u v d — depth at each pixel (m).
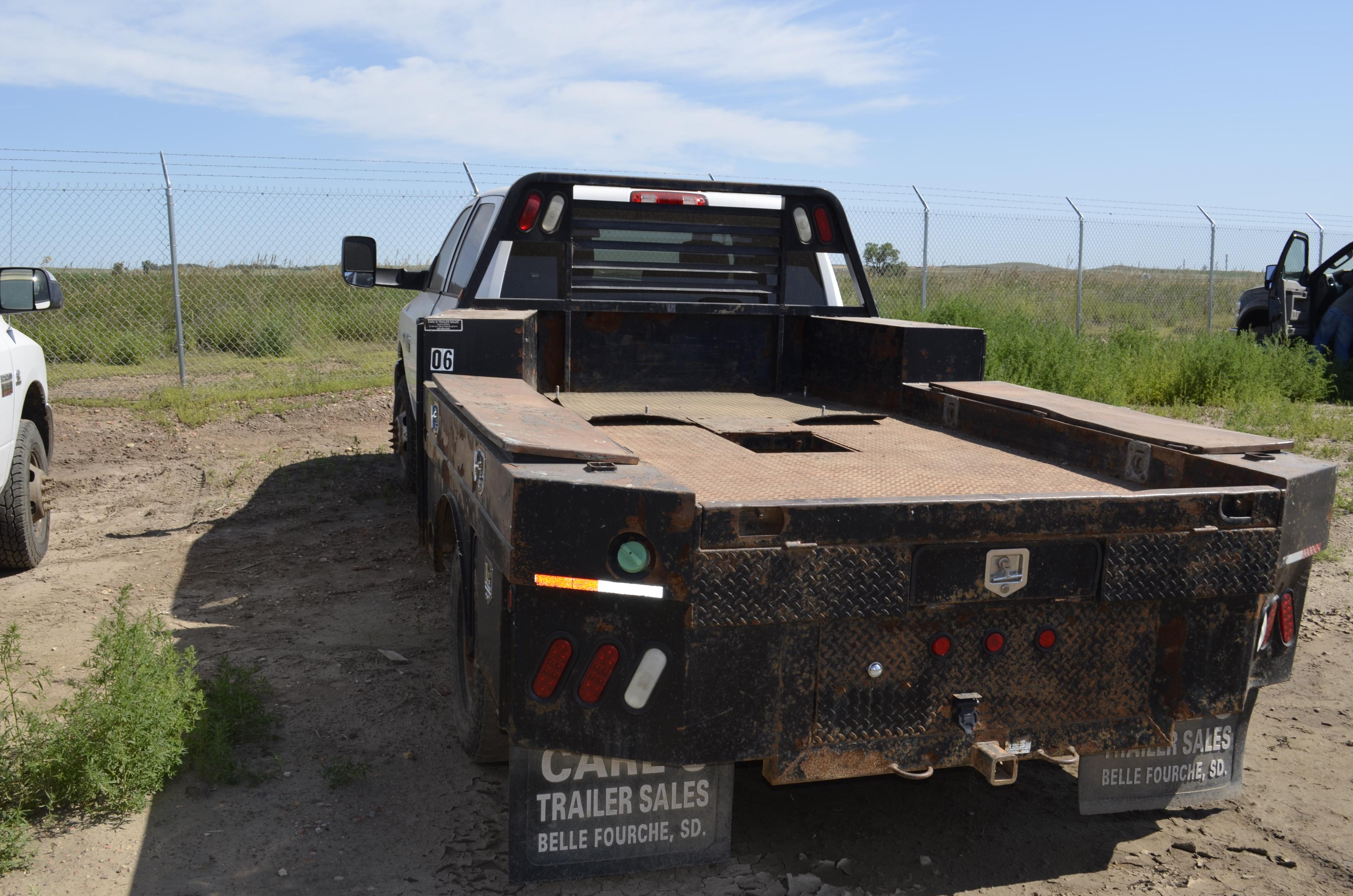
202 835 3.19
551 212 5.08
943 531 2.54
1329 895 2.99
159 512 7.44
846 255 5.47
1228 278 38.09
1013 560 2.64
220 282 16.64
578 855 2.72
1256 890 3.01
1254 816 3.46
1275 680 3.09
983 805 3.52
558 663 2.49
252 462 9.11
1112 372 13.39
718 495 2.90
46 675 4.01
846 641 2.59
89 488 8.17
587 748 2.52
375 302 17.78
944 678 2.68
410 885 2.94
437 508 4.03
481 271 5.15
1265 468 2.93
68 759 3.34
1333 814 3.47
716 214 5.37
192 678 3.85
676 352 5.35
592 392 5.27
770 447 4.21
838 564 2.49
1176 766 3.17
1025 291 20.69
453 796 3.47
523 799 2.67
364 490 8.06
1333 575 6.16
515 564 2.41
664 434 4.05
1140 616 2.80
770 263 5.51
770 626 2.53
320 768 3.65
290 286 17.20
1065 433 3.72
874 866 3.12
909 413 4.73
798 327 5.48
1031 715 2.76
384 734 3.94
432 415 4.07
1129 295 25.92
